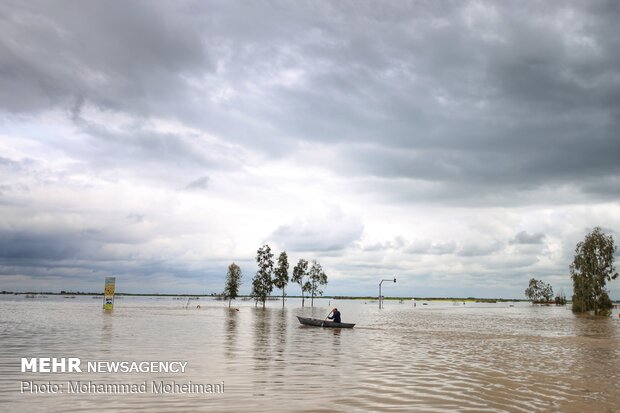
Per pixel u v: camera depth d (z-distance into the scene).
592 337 40.31
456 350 29.28
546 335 41.75
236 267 106.12
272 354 25.72
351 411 13.39
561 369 21.98
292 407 13.74
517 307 155.12
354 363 22.83
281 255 106.81
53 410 13.23
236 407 13.70
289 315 72.25
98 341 30.78
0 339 31.70
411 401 14.73
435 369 21.23
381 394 15.66
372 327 49.47
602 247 94.44
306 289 120.12
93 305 110.38
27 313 68.19
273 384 17.09
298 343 31.92
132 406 13.75
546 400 15.32
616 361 25.11
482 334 41.88
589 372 21.22
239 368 20.67
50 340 31.20
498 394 16.06
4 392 15.48
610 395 16.28
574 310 96.88
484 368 21.80
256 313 79.38
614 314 102.12
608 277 94.25
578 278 96.62
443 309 124.44
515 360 24.86
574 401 15.25
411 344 32.59
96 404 13.97
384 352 27.59
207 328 43.50
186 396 15.06
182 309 92.62
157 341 31.20
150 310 84.81
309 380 18.00
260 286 102.62
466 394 15.93
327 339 35.22
